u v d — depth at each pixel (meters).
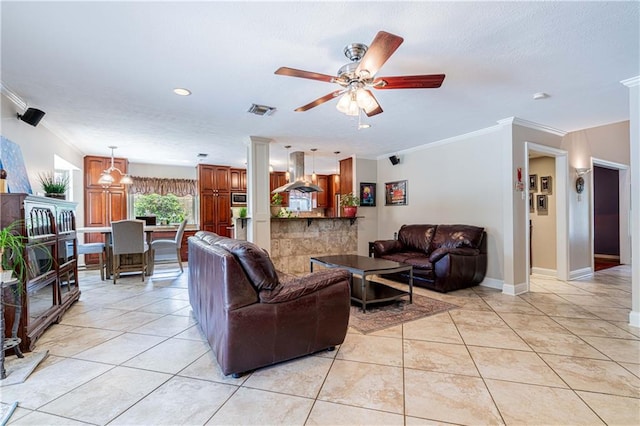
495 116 3.91
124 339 2.66
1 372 1.98
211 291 2.34
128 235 4.79
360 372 2.10
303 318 2.23
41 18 1.87
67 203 3.34
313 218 5.80
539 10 1.84
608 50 2.31
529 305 3.58
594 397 1.80
